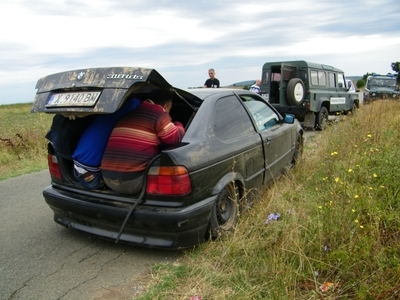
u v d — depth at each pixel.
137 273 3.10
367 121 7.72
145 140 3.12
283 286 2.53
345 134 7.04
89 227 3.57
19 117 20.95
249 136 4.19
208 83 11.03
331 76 12.63
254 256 3.00
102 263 3.29
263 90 11.81
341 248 2.88
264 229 3.29
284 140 5.27
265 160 4.49
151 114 3.20
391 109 10.77
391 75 20.20
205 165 3.25
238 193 3.88
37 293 2.86
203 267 2.99
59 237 3.88
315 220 3.35
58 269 3.21
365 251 2.79
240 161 3.81
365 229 3.15
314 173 5.15
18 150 8.41
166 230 3.06
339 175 4.60
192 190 3.10
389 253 2.90
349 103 13.84
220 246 3.28
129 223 3.17
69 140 3.57
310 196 4.26
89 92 2.96
